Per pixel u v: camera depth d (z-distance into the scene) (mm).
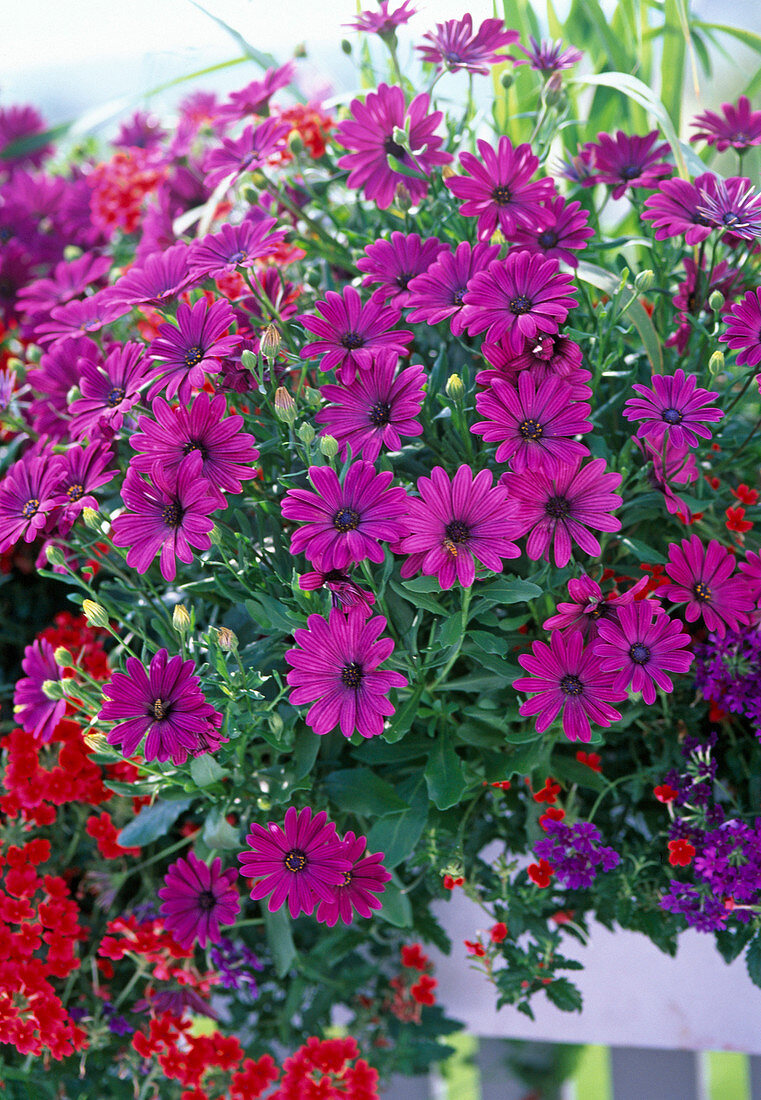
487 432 865
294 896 888
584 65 1233
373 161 1008
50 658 1023
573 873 965
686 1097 1238
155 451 877
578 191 1110
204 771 927
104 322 977
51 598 1269
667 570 921
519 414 872
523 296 892
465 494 852
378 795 963
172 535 869
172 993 1057
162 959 1038
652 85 1198
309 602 899
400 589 919
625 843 1011
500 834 1048
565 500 872
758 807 991
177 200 1290
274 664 967
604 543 966
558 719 937
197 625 1028
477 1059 1284
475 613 896
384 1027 1163
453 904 1109
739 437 1031
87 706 941
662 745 1033
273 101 1205
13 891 1035
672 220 943
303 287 1092
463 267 930
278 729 939
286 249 1095
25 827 1068
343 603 856
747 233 923
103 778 1083
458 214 990
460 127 1079
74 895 1126
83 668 1073
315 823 890
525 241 958
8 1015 1008
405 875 1073
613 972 1091
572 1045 1260
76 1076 1097
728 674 964
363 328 913
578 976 1100
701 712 1007
